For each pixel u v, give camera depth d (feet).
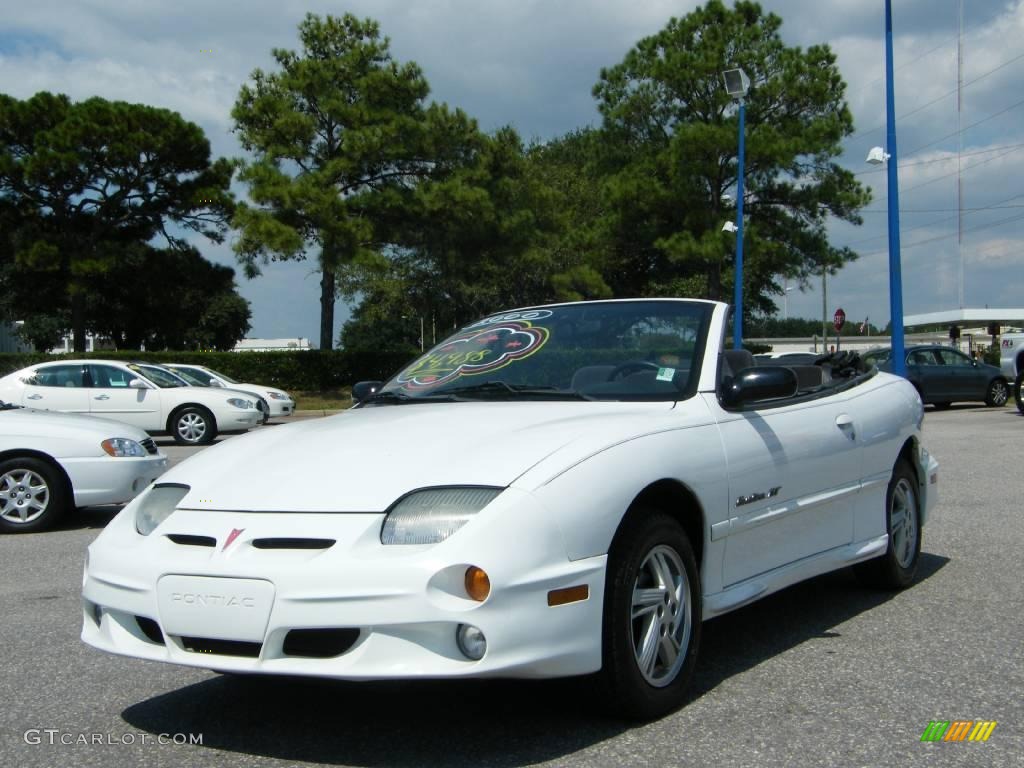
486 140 110.73
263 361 110.11
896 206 72.49
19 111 121.70
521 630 10.46
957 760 10.84
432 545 10.54
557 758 11.03
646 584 12.29
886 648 15.07
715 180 119.75
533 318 16.72
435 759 11.15
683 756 11.00
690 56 116.37
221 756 11.46
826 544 16.26
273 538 11.02
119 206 126.72
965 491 31.42
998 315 168.04
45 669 14.96
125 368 58.44
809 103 118.32
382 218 109.40
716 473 13.25
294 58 106.83
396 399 15.48
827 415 16.30
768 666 14.28
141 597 11.36
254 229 97.14
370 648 10.37
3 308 177.27
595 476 11.45
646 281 180.24
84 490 28.43
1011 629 16.01
